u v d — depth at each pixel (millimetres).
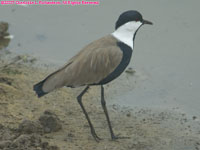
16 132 11688
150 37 17891
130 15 12258
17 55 16516
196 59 16578
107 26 18406
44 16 19078
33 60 16250
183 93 14898
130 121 13273
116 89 15016
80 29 18250
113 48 12117
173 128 13016
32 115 12828
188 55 16844
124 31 12320
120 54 12117
